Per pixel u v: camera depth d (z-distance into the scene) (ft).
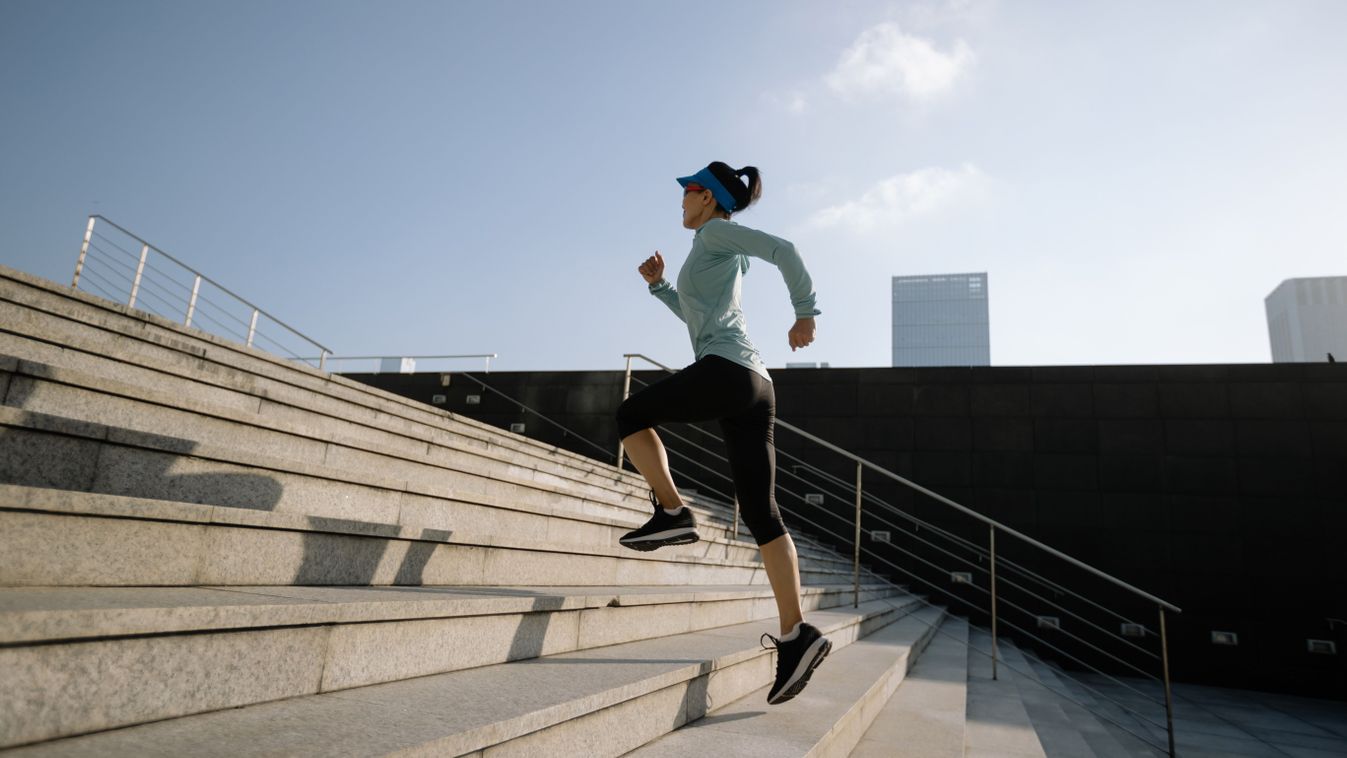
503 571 8.04
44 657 3.23
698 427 40.88
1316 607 31.40
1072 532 34.99
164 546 4.88
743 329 7.11
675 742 6.17
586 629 7.43
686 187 7.79
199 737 3.49
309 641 4.53
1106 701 24.64
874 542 37.32
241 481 6.37
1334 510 32.24
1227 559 32.83
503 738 4.18
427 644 5.42
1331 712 26.27
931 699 12.21
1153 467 34.71
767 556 6.79
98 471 5.36
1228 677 31.45
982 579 35.42
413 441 12.84
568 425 42.55
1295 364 34.12
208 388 9.36
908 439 38.24
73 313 9.42
